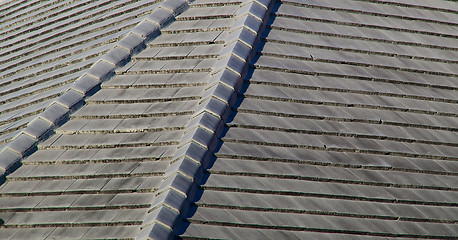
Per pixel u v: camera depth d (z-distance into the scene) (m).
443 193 10.98
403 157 11.37
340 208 10.04
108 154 10.74
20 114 12.74
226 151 10.29
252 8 13.09
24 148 11.16
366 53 13.40
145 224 8.98
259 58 12.32
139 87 12.10
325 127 11.31
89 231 9.52
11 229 10.06
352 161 10.86
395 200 10.50
